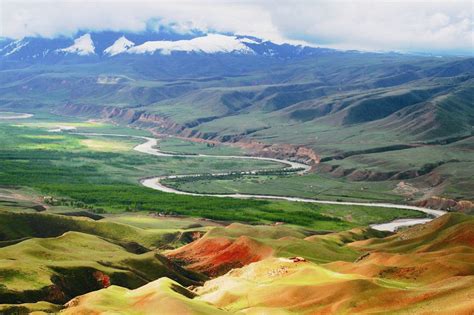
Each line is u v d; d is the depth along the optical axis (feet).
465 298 396.57
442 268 527.40
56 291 501.15
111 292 467.93
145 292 465.47
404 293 433.07
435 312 383.86
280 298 470.80
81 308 427.74
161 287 465.06
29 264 525.34
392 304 424.46
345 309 431.02
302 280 500.74
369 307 427.33
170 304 422.41
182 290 497.46
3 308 430.20
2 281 485.56
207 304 453.58
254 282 525.75
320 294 458.50
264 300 473.67
